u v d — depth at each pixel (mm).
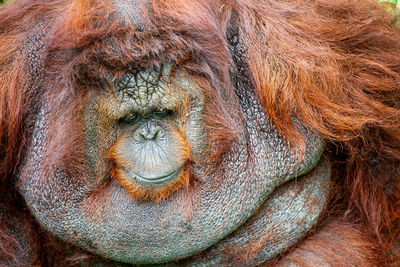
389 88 4707
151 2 4496
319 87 4633
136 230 4605
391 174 4762
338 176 4801
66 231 4625
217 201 4609
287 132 4613
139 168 4539
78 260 4707
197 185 4602
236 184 4609
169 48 4477
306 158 4641
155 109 4520
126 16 4477
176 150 4543
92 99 4520
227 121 4570
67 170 4578
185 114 4539
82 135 4551
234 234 4672
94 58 4480
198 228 4621
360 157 4738
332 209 4785
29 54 4602
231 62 4555
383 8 4816
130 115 4523
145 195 4582
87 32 4473
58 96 4547
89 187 4590
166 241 4625
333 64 4637
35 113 4602
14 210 4676
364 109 4676
